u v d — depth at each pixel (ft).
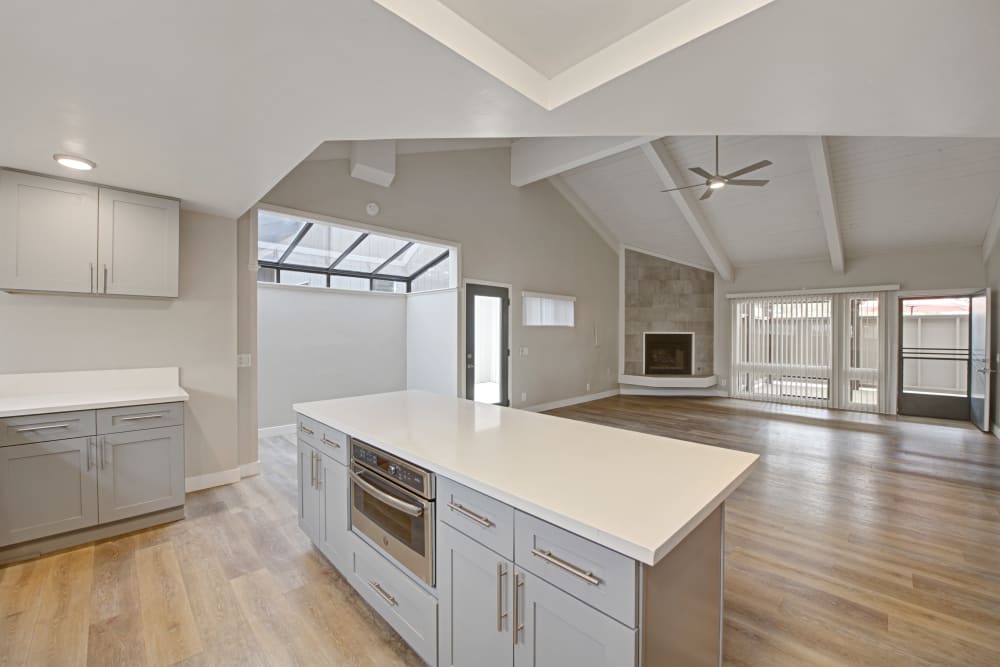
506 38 5.29
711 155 17.60
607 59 5.58
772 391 23.99
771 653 5.50
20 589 6.72
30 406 7.53
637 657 3.10
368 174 14.30
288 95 5.46
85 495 8.00
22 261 8.02
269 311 16.24
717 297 25.96
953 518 9.39
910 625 6.01
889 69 5.39
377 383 19.30
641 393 26.78
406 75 5.11
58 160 7.46
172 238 9.71
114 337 9.66
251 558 7.66
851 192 17.51
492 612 4.18
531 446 5.43
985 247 18.56
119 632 5.81
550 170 18.52
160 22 3.94
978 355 18.19
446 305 18.16
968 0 4.03
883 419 19.71
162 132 6.43
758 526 9.00
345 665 5.29
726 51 4.95
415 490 5.13
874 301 21.17
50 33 4.09
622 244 26.89
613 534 3.13
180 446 9.05
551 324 22.35
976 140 14.01
